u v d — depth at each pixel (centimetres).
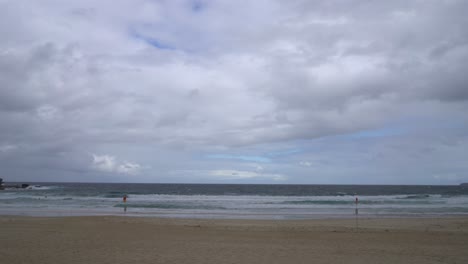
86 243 1254
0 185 9169
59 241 1289
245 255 1068
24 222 1947
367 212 3045
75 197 5122
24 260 972
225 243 1291
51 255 1041
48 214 2661
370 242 1356
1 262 947
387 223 2134
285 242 1335
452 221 2250
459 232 1698
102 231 1596
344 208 3447
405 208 3444
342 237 1491
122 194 6188
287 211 3112
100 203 3903
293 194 7106
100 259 993
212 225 1948
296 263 971
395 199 5053
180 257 1028
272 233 1605
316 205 3856
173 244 1255
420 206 3725
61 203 3884
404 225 2034
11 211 2894
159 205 3669
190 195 6244
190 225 1923
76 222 1997
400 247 1245
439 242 1368
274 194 7062
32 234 1461
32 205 3594
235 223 2083
